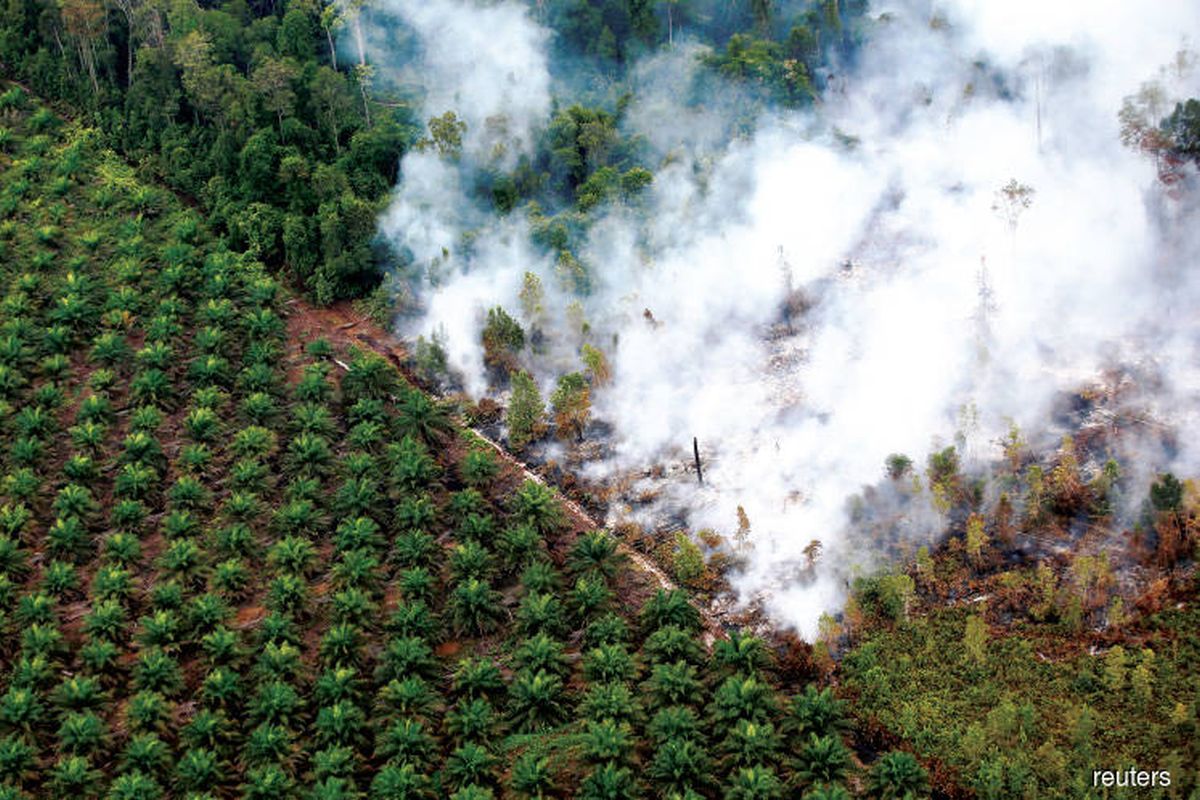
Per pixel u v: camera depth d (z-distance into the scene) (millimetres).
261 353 113750
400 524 95938
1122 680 78688
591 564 90750
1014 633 84375
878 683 81625
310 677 82312
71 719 78062
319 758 74875
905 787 72562
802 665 83625
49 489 100125
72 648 86812
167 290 122188
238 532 93125
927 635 84875
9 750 75500
